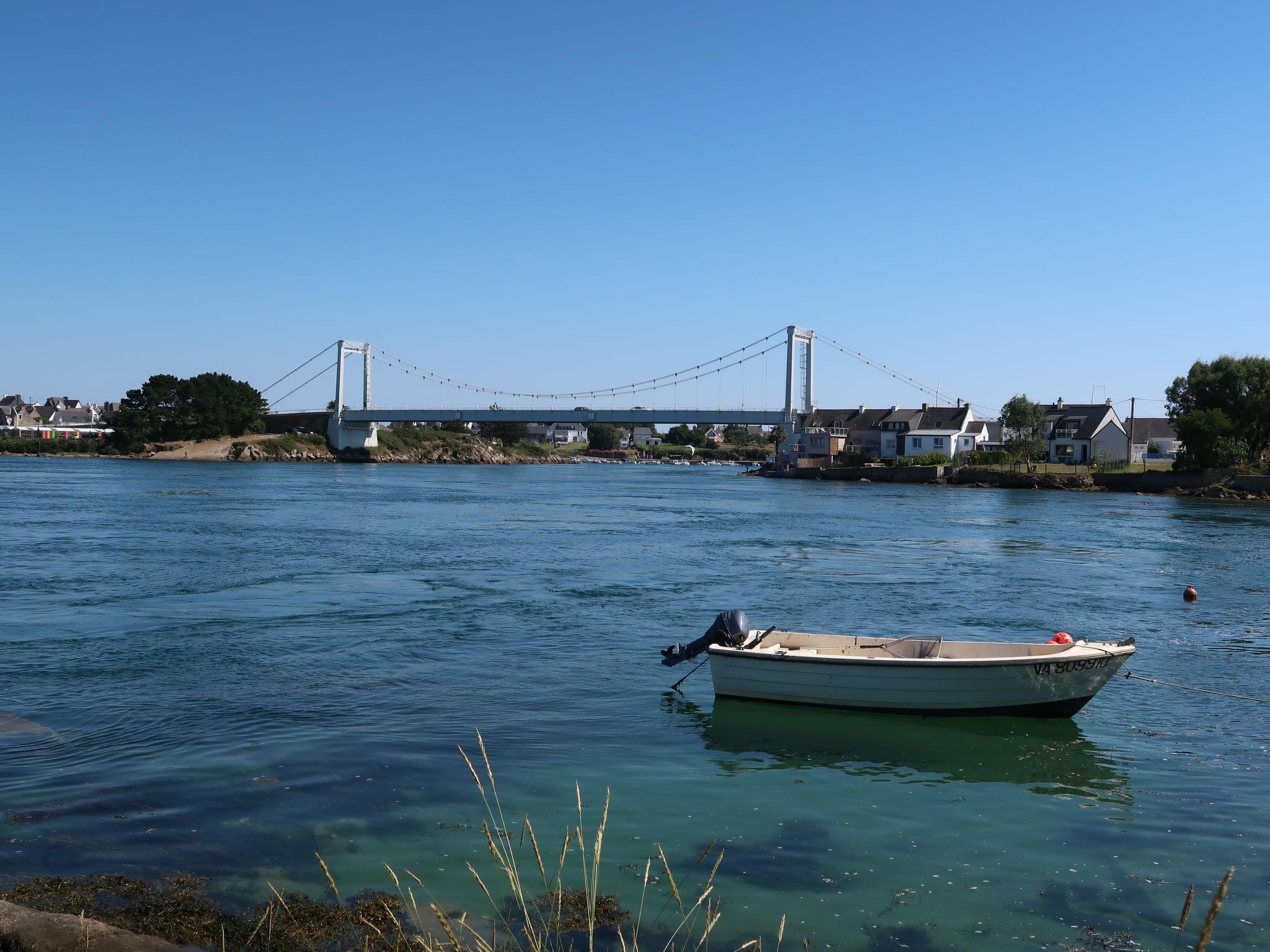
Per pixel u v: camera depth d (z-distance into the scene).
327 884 9.28
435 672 18.55
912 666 15.84
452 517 58.41
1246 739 15.08
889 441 136.12
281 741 13.93
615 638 22.06
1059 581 32.31
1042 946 8.48
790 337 146.12
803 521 57.66
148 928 8.31
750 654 16.62
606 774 13.01
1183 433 89.44
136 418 161.25
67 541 40.66
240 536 44.03
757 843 10.68
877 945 8.43
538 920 8.68
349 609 25.20
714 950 8.25
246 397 173.38
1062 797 12.39
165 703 15.88
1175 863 10.35
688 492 93.12
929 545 44.09
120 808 11.18
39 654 19.42
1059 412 128.50
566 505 71.19
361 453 178.00
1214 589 30.62
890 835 10.99
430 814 11.20
